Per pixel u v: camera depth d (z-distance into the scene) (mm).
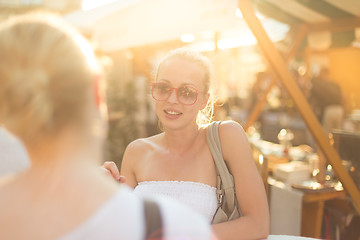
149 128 6641
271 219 2973
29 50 580
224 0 2658
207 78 1718
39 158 596
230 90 12086
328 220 2797
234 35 4902
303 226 2730
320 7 4559
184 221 616
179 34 3250
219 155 1621
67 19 6363
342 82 8992
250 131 5938
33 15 641
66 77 587
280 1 4496
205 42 5266
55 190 586
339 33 5773
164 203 631
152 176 1737
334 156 2523
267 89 5086
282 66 2494
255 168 1628
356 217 2627
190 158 1696
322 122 7398
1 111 578
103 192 606
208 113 1871
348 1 4035
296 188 2787
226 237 1492
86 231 567
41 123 575
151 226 592
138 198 627
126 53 7520
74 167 605
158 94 1675
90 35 6156
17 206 580
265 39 2502
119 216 587
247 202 1557
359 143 2803
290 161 3729
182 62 1664
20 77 566
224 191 1609
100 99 665
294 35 5789
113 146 6273
